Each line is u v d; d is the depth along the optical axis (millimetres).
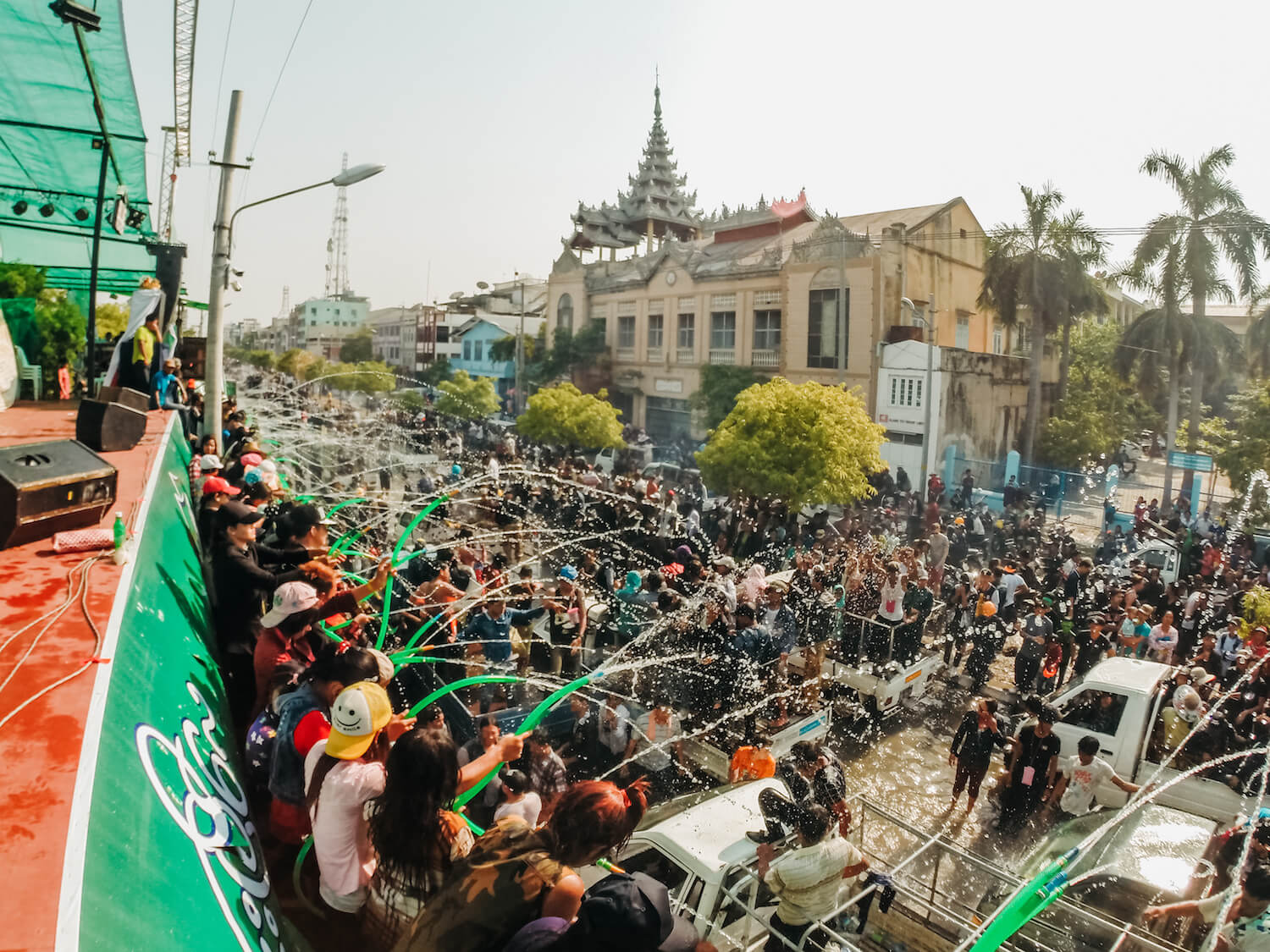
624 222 59250
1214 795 7980
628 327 44406
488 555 13961
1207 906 5523
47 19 6781
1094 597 14812
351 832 3135
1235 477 22734
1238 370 28984
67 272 17438
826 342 32469
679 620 9117
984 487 30953
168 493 5664
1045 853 6543
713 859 5168
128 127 9586
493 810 5598
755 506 20094
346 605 4875
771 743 8078
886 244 30672
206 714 3459
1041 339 30750
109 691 2455
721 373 36531
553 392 32562
